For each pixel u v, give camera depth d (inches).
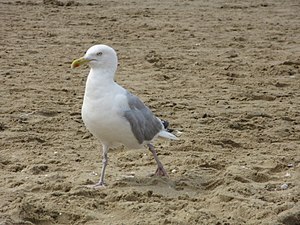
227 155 475.2
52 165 444.8
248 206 367.6
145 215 357.1
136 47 922.7
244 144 505.4
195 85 716.7
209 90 695.1
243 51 919.7
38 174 428.5
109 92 390.0
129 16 1217.4
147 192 387.5
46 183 404.5
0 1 1346.0
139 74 761.0
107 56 392.5
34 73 742.5
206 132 535.2
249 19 1231.5
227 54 888.3
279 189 405.1
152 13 1270.9
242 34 1060.5
